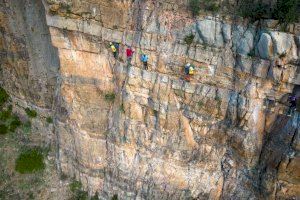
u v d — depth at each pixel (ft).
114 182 86.79
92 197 89.92
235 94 70.79
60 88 84.38
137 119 78.84
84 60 78.13
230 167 77.87
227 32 67.62
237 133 73.67
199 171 80.12
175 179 81.56
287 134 68.64
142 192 84.84
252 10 65.10
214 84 71.56
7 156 93.81
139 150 81.56
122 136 81.41
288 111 68.49
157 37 71.77
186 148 78.54
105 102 81.35
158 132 78.48
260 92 68.90
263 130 72.49
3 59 91.91
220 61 69.62
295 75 65.21
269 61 65.72
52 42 77.51
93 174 88.02
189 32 69.92
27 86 91.15
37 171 92.27
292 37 63.21
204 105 73.56
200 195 81.82
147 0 70.79
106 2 71.46
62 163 91.50
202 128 76.23
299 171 68.95
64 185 91.15
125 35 74.08
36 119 94.38
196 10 67.87
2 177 91.91
